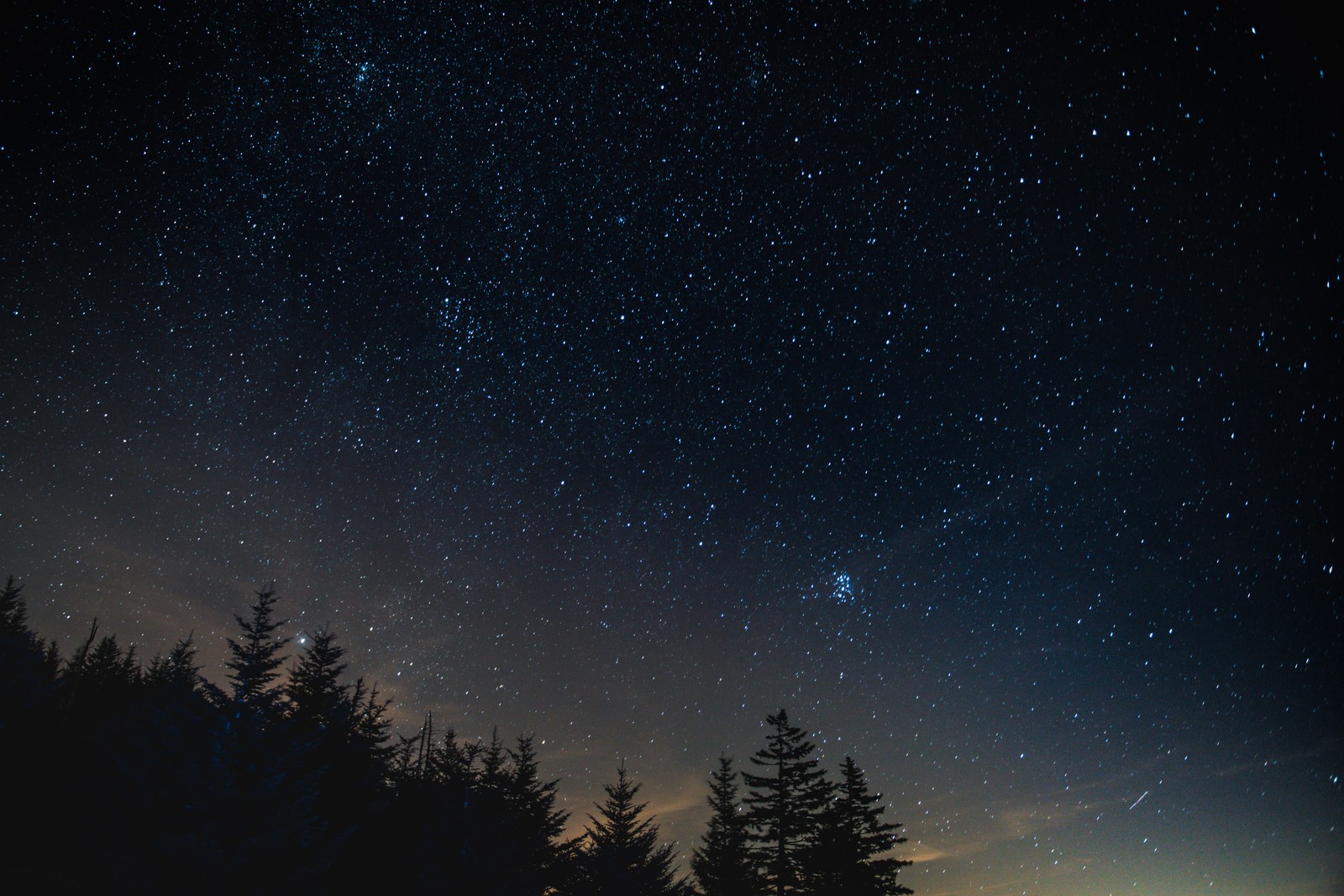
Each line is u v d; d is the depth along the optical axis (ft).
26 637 55.77
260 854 41.52
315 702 71.36
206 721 47.91
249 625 66.08
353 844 63.57
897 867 91.56
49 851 43.93
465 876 61.67
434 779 80.84
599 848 80.64
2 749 50.08
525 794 86.69
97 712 69.77
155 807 43.14
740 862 94.12
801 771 97.55
